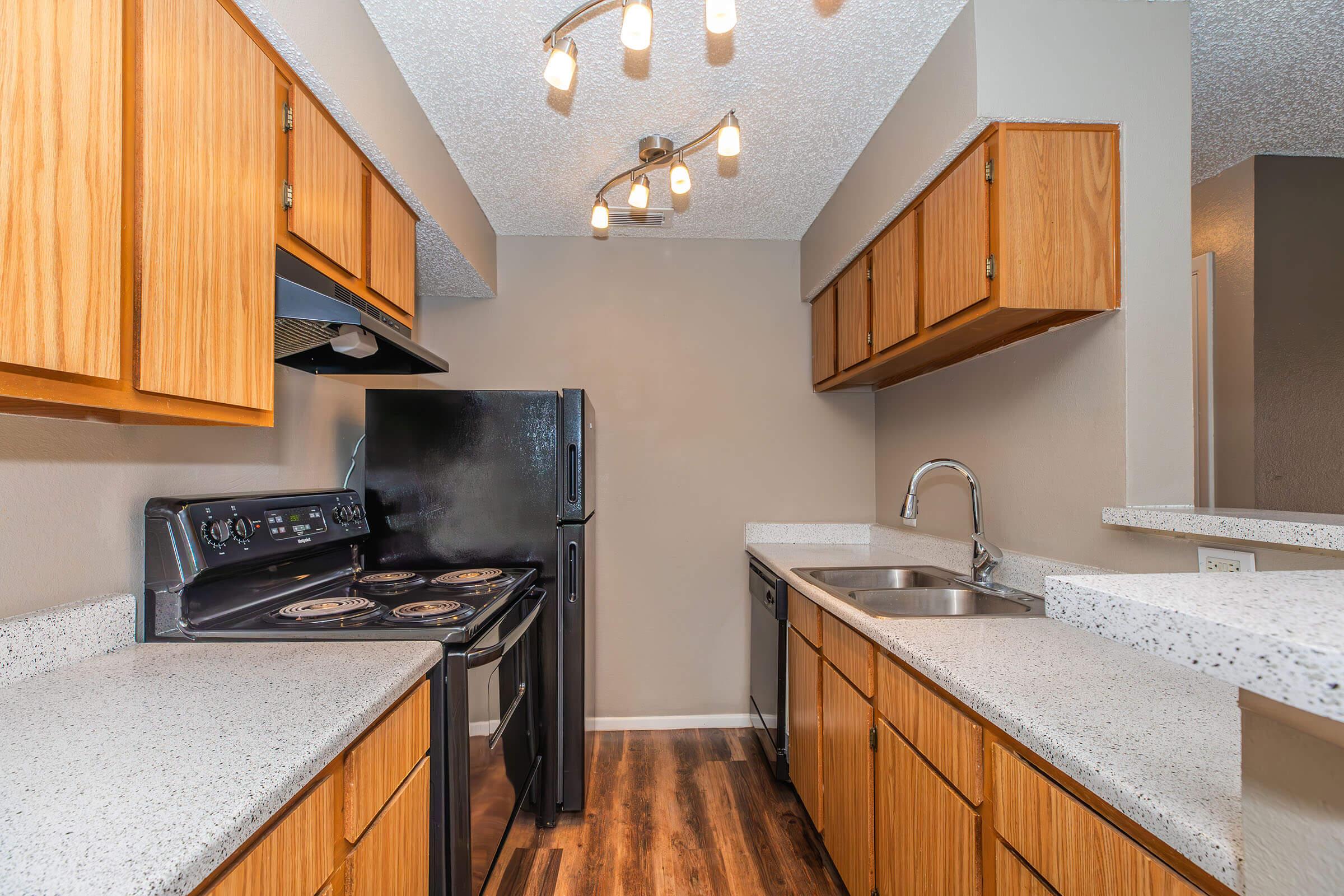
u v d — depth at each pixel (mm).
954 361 2156
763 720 2633
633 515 2988
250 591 1478
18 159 681
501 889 1547
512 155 2205
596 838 2045
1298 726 456
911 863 1289
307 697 945
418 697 1191
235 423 1083
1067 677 1048
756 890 1785
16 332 676
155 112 877
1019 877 918
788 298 3047
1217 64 1667
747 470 3027
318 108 1368
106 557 1199
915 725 1274
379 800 1017
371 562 2098
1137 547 1431
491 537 2131
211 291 996
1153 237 1469
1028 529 1822
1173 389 1465
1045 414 1744
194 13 964
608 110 1934
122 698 939
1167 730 839
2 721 849
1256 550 1176
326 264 1431
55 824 595
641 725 2955
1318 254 2180
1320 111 1897
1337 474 2156
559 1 1473
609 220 2633
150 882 513
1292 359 2164
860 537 2992
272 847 741
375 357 1763
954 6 1495
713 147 2150
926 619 1454
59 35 731
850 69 1742
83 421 1151
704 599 2998
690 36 1596
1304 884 451
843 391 3059
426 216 1981
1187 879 634
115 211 809
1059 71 1463
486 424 2141
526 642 1903
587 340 2988
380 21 1540
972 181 1568
